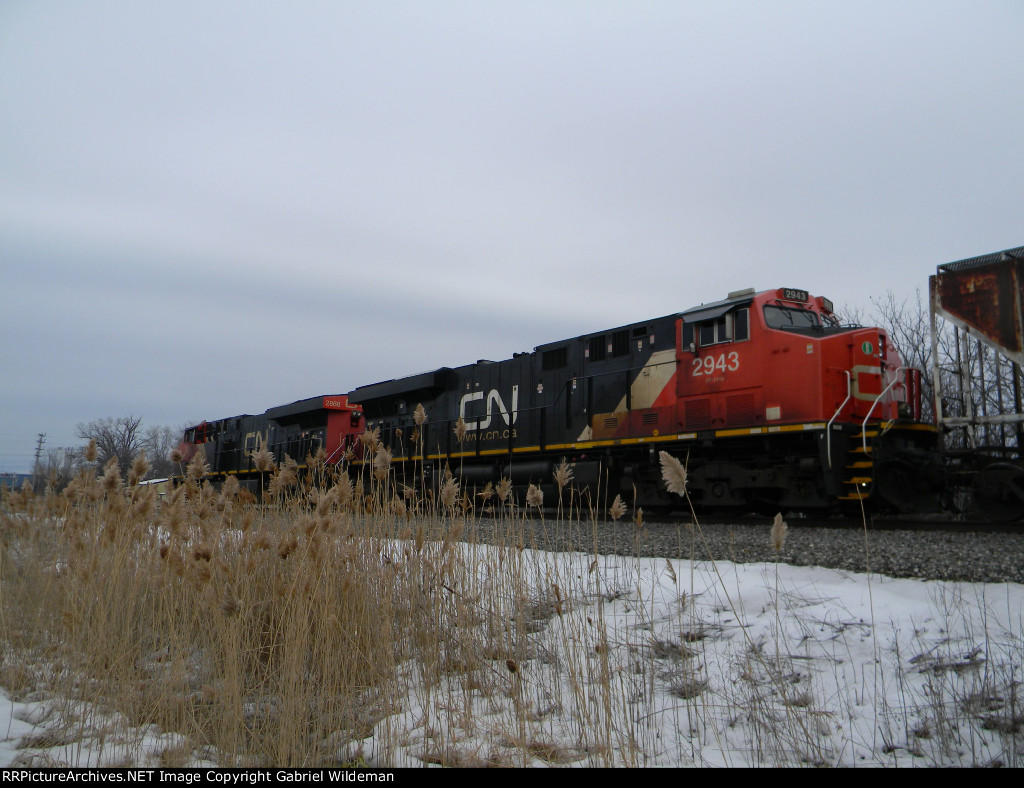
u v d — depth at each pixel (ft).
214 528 16.11
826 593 17.62
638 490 44.73
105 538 17.29
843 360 35.96
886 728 12.00
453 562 17.12
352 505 18.43
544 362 51.21
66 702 14.53
